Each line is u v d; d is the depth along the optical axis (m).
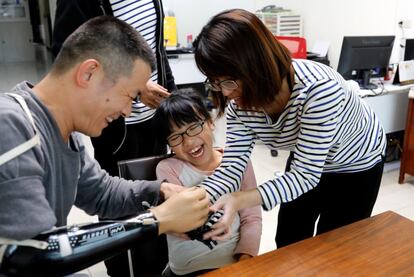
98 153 1.70
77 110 0.84
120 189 1.13
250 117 1.19
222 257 1.31
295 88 1.04
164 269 1.36
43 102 0.82
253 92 0.95
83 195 1.09
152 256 1.34
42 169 0.73
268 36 0.93
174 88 1.83
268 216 2.47
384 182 3.03
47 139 0.81
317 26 4.57
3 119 0.69
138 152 1.74
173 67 3.70
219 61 0.90
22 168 0.67
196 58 0.95
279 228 1.63
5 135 0.68
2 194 0.64
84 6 1.49
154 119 1.40
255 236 1.31
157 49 1.69
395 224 1.07
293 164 1.11
